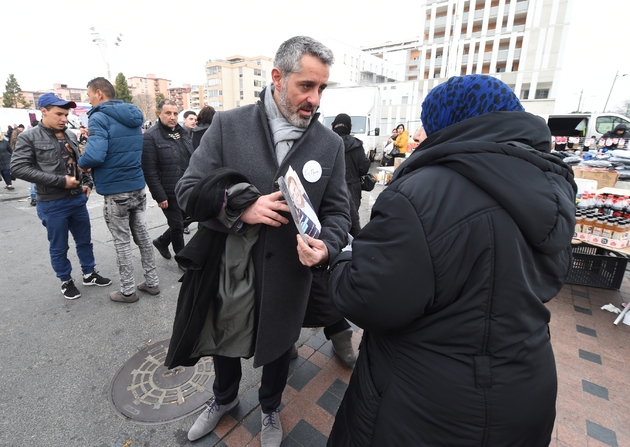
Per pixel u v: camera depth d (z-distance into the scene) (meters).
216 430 1.76
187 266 1.27
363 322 0.84
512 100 0.88
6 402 1.92
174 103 3.41
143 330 2.61
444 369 0.81
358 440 0.97
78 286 3.30
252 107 1.38
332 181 1.45
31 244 4.41
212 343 1.43
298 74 1.16
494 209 0.76
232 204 1.15
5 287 3.27
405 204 0.76
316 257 1.10
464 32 39.84
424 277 0.75
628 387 2.12
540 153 0.81
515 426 0.82
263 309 1.37
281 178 1.01
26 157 2.61
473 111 0.89
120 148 2.66
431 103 0.98
